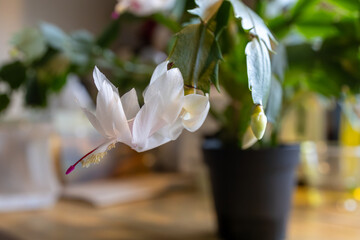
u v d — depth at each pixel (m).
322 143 0.99
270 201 0.59
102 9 1.45
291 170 0.60
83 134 1.06
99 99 0.37
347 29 0.61
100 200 0.88
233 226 0.60
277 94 0.49
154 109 0.37
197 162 1.16
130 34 1.41
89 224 0.73
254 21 0.41
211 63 0.41
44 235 0.67
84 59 0.74
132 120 0.38
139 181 1.08
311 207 0.83
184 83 0.40
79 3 1.37
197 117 0.38
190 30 0.42
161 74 0.37
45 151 0.91
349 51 0.61
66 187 1.02
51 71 0.74
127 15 0.71
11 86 0.73
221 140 0.64
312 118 1.01
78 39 0.76
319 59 0.61
